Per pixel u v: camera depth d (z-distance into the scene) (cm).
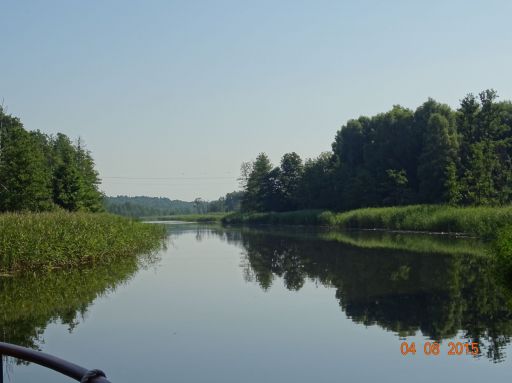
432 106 6234
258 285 1778
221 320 1255
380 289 1609
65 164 4700
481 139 5172
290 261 2469
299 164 8988
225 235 4966
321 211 6744
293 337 1088
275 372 872
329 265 2258
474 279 1725
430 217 4203
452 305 1333
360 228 5303
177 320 1259
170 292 1653
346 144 7625
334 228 5784
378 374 852
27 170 3950
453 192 4622
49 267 2105
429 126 5562
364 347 1004
